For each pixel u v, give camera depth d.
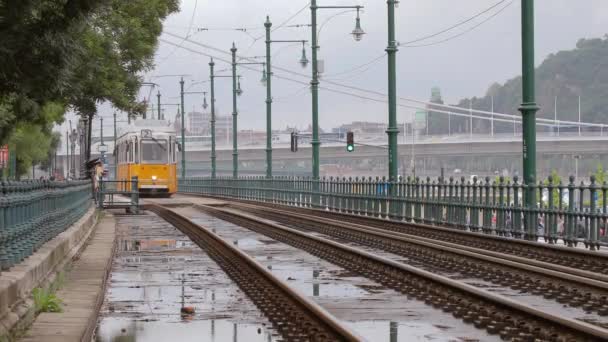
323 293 32.41
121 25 79.12
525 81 58.38
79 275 36.16
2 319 20.94
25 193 29.97
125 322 26.28
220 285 35.44
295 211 107.44
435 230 64.25
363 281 36.28
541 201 53.44
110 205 102.19
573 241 48.62
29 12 26.41
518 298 30.48
